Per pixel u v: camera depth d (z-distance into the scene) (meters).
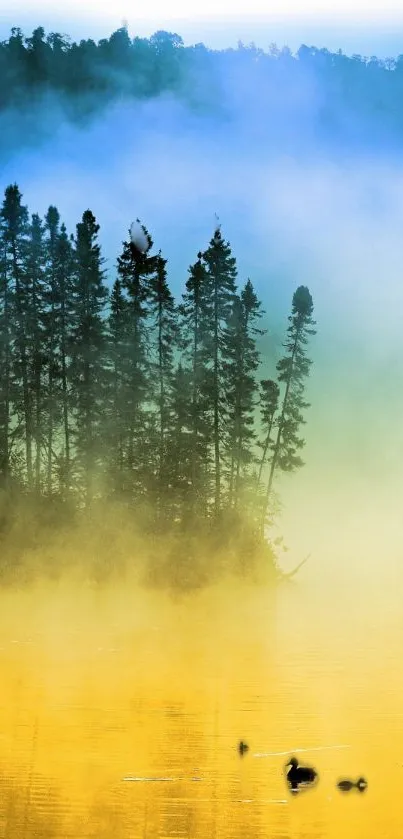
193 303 80.06
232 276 79.81
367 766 30.81
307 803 27.95
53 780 29.27
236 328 79.50
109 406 78.69
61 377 79.56
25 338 78.88
